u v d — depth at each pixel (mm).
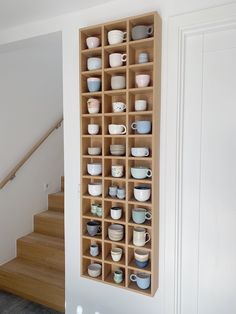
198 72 1435
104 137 1487
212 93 1410
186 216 1504
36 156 2818
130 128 1455
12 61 2463
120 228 1528
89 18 1592
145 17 1342
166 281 1483
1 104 2363
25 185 2674
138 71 1484
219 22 1295
